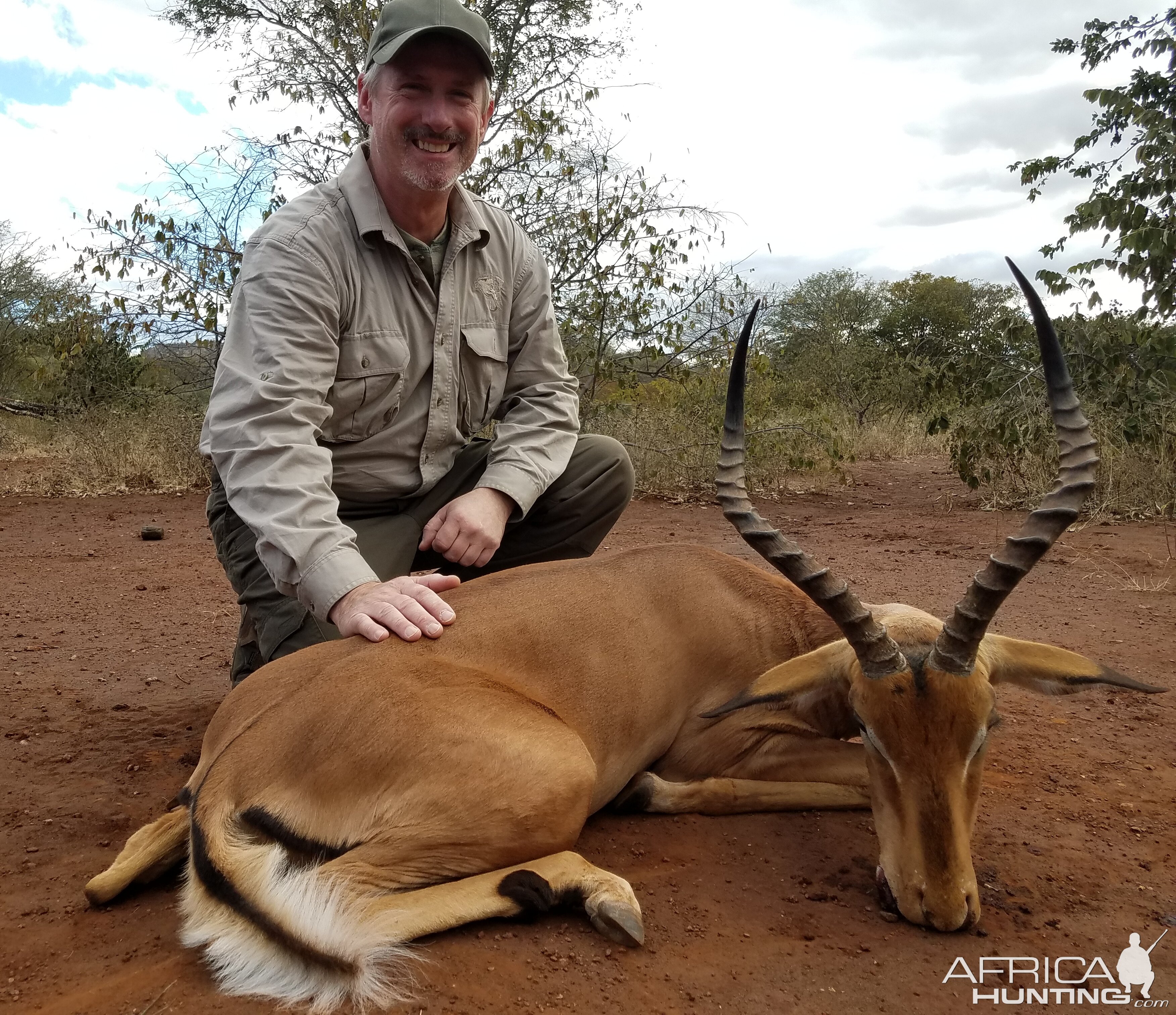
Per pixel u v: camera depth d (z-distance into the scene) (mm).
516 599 3164
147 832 2750
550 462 4031
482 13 11508
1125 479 9047
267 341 3408
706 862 3027
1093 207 8797
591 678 3119
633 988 2326
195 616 5805
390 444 3912
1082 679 2895
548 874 2635
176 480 11211
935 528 8539
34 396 16469
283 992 2250
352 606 3021
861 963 2463
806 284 25156
